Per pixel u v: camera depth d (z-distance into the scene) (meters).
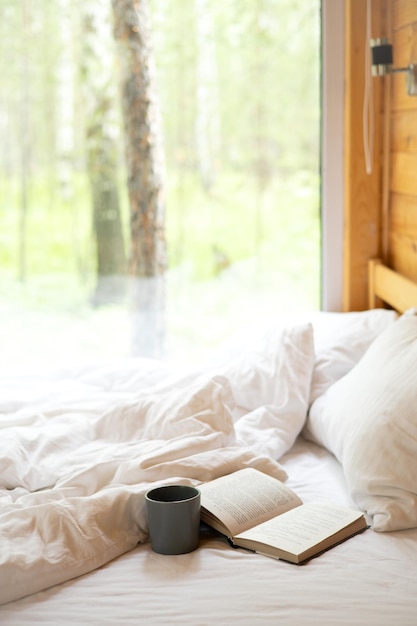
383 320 2.22
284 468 1.81
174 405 1.78
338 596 1.21
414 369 1.61
